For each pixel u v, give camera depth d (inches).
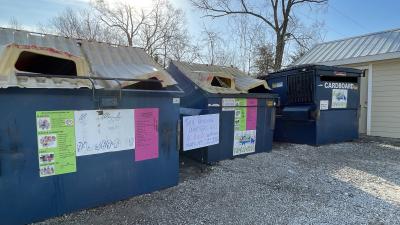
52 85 117.1
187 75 225.0
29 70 137.9
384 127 344.8
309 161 223.1
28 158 114.0
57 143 120.7
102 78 131.0
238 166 203.6
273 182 172.7
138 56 178.7
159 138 154.8
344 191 159.3
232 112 219.9
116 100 136.2
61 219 120.6
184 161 216.4
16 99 110.7
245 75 273.7
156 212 129.8
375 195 153.9
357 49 383.2
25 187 113.8
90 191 131.1
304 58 439.8
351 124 307.3
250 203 141.5
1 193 108.9
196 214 128.6
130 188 144.6
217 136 211.5
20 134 112.0
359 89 310.2
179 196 148.6
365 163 219.8
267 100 245.0
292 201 144.8
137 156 146.0
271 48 784.9
